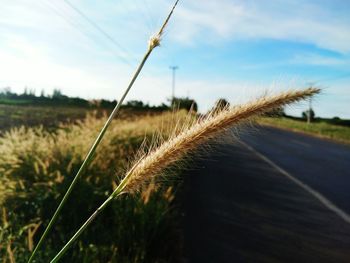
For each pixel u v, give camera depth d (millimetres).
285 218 6961
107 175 5465
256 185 9750
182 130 1309
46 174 4996
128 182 1287
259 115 1219
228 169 11984
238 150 17891
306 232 6242
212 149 1284
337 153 20719
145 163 1279
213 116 1280
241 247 5336
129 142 8969
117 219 4473
